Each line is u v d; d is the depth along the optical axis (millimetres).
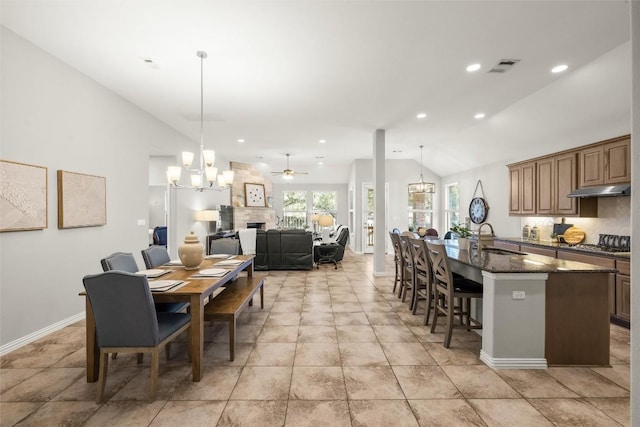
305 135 6258
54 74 3195
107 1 2322
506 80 3664
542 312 2529
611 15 2447
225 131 5941
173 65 3318
